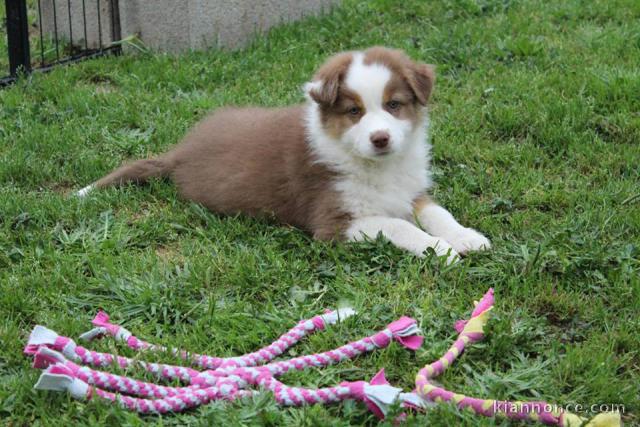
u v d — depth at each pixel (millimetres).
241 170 1767
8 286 1548
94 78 2320
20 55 2291
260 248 1666
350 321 1482
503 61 2309
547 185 1837
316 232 1697
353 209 1705
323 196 1715
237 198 1758
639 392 1394
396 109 1704
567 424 1324
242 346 1460
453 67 2295
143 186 1856
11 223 1715
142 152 1975
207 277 1576
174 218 1744
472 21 2527
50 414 1340
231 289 1569
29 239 1676
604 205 1758
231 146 1800
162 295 1547
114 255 1651
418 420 1329
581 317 1513
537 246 1630
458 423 1326
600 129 2012
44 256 1632
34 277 1573
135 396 1360
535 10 2598
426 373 1382
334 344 1458
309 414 1328
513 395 1384
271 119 1820
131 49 2453
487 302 1479
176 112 2117
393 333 1438
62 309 1522
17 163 1887
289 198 1739
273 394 1346
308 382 1393
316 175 1725
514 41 2352
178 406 1343
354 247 1650
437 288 1573
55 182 1887
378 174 1720
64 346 1393
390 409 1322
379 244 1644
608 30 2439
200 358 1412
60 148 1965
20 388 1363
